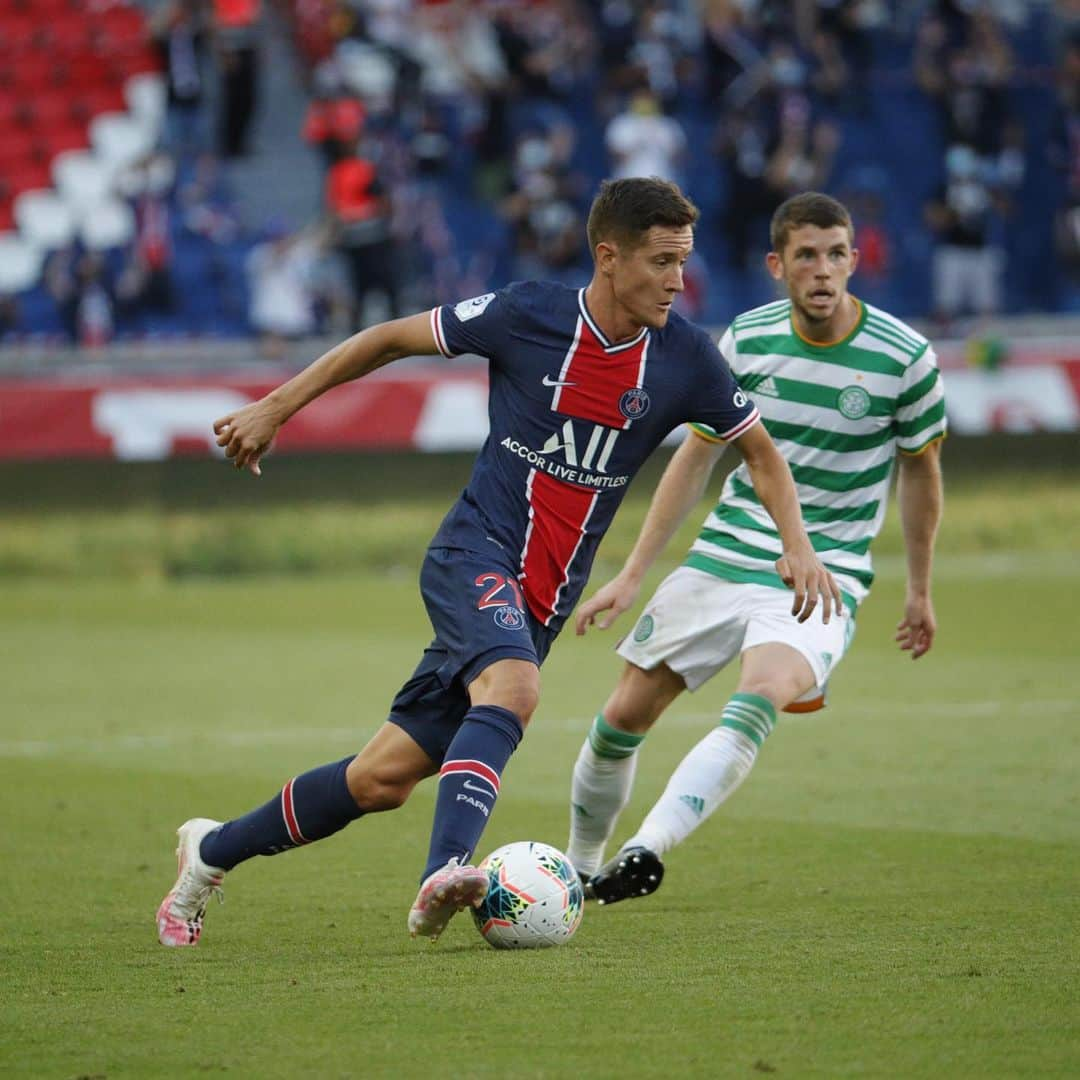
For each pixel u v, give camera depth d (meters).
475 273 75.25
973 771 28.86
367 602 56.56
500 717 16.47
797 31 83.94
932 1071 12.93
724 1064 13.12
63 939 18.20
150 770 30.23
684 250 16.88
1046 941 17.45
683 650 20.39
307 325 68.69
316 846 23.84
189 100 77.00
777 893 20.38
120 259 74.88
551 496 17.34
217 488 63.09
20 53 79.31
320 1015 14.68
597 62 81.94
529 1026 14.23
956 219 74.88
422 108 76.38
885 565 65.00
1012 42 91.00
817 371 20.61
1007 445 67.94
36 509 61.53
